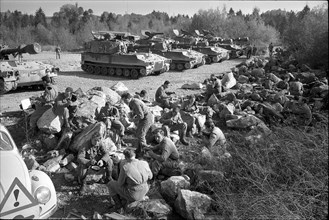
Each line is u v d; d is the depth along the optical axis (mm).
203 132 9906
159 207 5617
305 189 5594
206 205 5676
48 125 8453
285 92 14641
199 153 7879
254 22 48031
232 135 9422
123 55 20672
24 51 15016
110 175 6629
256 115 10969
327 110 11219
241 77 18938
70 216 5488
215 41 35156
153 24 78625
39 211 4969
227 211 5512
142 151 7879
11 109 12383
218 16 51531
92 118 9406
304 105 9555
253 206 5395
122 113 10352
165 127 8562
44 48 47594
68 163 7598
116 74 21609
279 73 19844
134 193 5512
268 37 46594
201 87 17266
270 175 6145
